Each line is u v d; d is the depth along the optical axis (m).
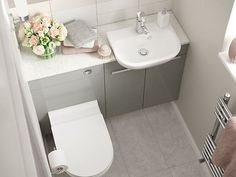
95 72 2.42
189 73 2.64
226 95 2.02
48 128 2.77
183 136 2.92
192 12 2.32
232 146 1.92
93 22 2.53
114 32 2.48
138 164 2.76
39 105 2.51
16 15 2.21
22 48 2.40
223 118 2.09
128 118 3.01
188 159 2.79
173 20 2.60
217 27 2.04
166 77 2.73
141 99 2.89
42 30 2.20
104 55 2.34
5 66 0.55
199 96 2.56
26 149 0.53
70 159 2.28
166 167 2.75
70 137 2.38
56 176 2.65
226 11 1.90
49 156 2.14
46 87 2.37
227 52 2.08
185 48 2.52
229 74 2.05
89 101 2.65
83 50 2.37
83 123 2.45
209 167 2.52
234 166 1.93
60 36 2.25
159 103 3.03
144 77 2.64
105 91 2.64
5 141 0.48
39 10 2.30
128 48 2.50
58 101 2.54
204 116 2.55
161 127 2.97
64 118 2.53
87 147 2.33
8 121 0.50
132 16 2.60
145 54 2.50
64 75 2.33
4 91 0.51
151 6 2.57
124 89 2.70
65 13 2.39
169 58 2.32
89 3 2.38
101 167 2.25
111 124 2.97
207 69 2.33
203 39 2.27
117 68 2.47
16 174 0.49
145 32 2.46
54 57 2.37
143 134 2.92
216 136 2.44
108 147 2.33
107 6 2.45
